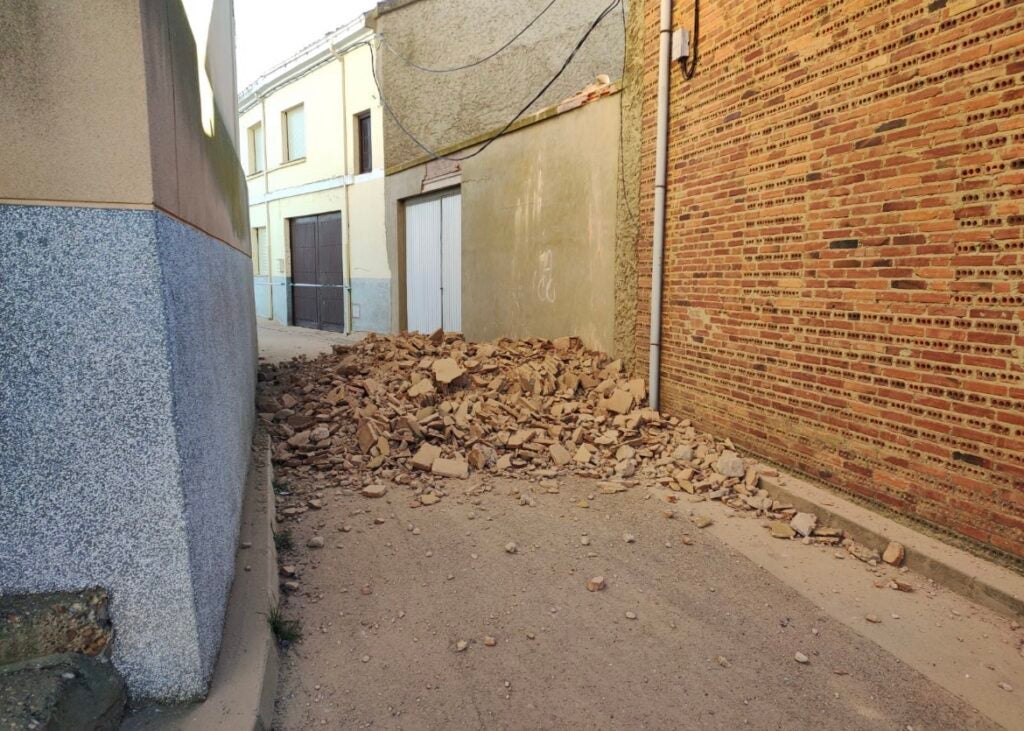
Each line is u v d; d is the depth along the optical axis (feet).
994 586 9.95
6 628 5.87
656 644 9.34
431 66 35.19
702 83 17.04
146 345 6.22
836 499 13.25
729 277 16.42
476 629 9.64
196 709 6.64
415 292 40.24
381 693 8.20
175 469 6.41
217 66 12.91
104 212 6.03
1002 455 10.34
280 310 59.52
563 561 11.71
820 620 9.93
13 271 5.84
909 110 11.51
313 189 51.57
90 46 5.87
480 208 31.17
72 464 6.14
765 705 8.13
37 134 5.81
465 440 17.34
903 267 11.80
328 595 10.49
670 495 14.53
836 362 13.35
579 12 24.41
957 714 7.98
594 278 23.12
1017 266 10.00
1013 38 9.84
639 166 20.18
